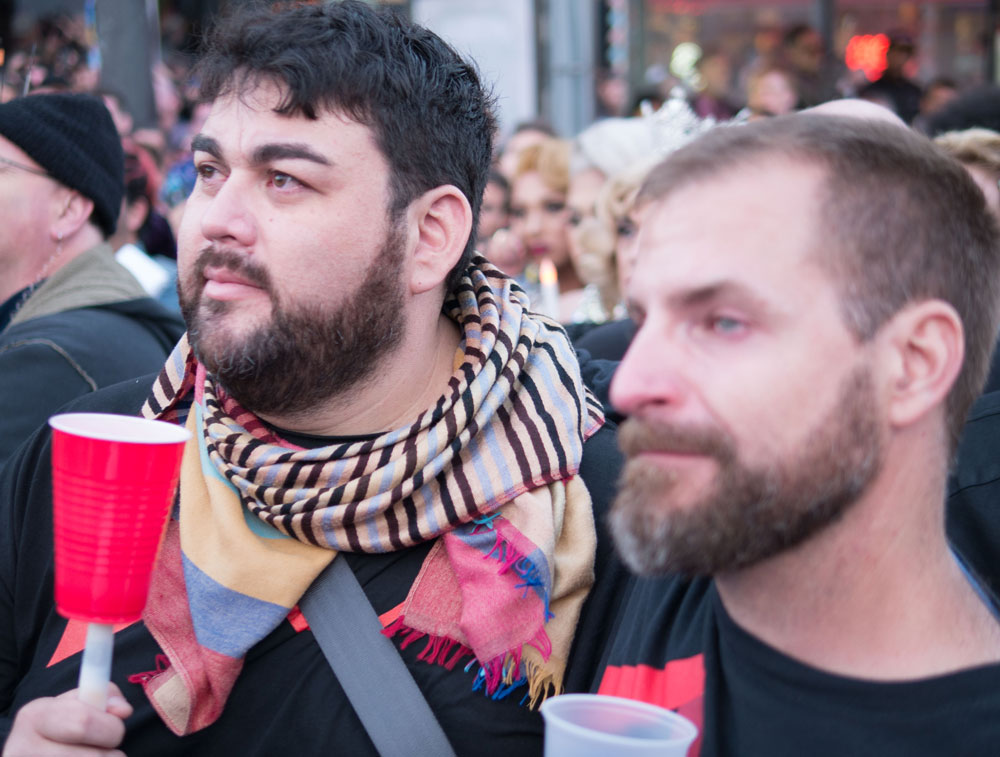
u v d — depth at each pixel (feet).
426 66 4.89
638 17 30.25
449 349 5.33
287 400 4.76
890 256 3.23
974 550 5.18
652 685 4.00
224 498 4.86
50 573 5.06
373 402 4.95
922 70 31.91
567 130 21.33
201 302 4.66
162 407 5.19
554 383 5.27
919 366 3.29
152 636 4.79
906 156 3.34
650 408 3.29
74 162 7.85
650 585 4.33
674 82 26.04
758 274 3.19
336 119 4.55
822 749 3.34
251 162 4.55
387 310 4.76
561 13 21.02
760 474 3.18
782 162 3.29
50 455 5.22
